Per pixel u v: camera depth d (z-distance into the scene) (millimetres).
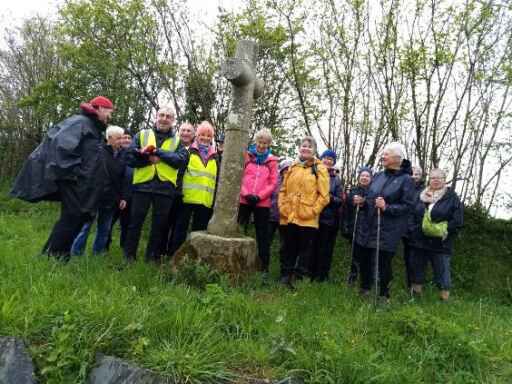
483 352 3529
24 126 15445
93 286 3605
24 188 4414
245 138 4902
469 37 8344
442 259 5957
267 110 11156
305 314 3830
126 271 4254
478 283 7977
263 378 2742
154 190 5031
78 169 4363
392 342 3453
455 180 9195
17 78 15688
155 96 12484
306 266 5336
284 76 10906
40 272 3818
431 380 3172
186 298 3533
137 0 11320
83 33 12172
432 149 8875
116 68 12344
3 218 9188
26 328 2842
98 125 4664
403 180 4934
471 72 8531
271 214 6297
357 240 5211
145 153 4891
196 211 5559
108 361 2721
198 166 5469
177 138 5262
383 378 2904
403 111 9086
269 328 3293
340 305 4434
